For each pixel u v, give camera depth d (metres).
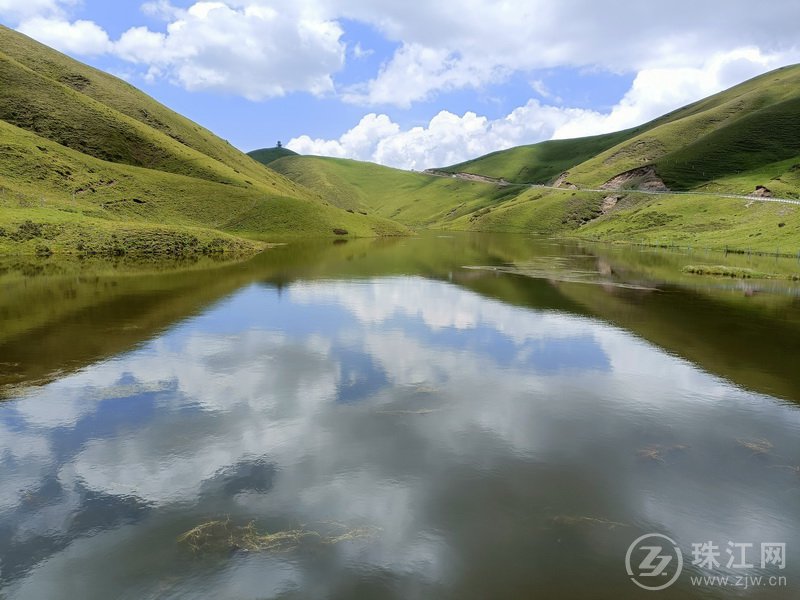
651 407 17.30
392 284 45.50
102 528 10.41
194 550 9.77
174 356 22.28
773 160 148.12
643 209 139.38
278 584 8.93
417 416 16.22
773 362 22.52
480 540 10.19
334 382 19.31
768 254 76.75
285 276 49.66
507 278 50.78
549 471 12.91
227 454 13.55
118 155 132.25
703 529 10.71
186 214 114.81
